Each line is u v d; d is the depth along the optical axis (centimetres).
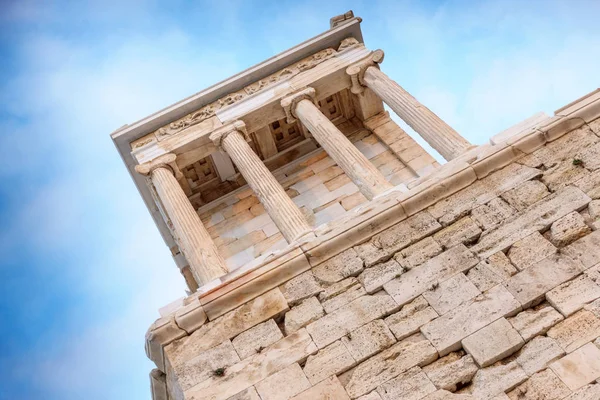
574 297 1167
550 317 1152
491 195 1385
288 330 1252
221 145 1931
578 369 1072
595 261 1212
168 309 1397
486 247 1289
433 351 1155
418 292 1250
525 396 1067
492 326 1163
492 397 1077
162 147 1941
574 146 1428
